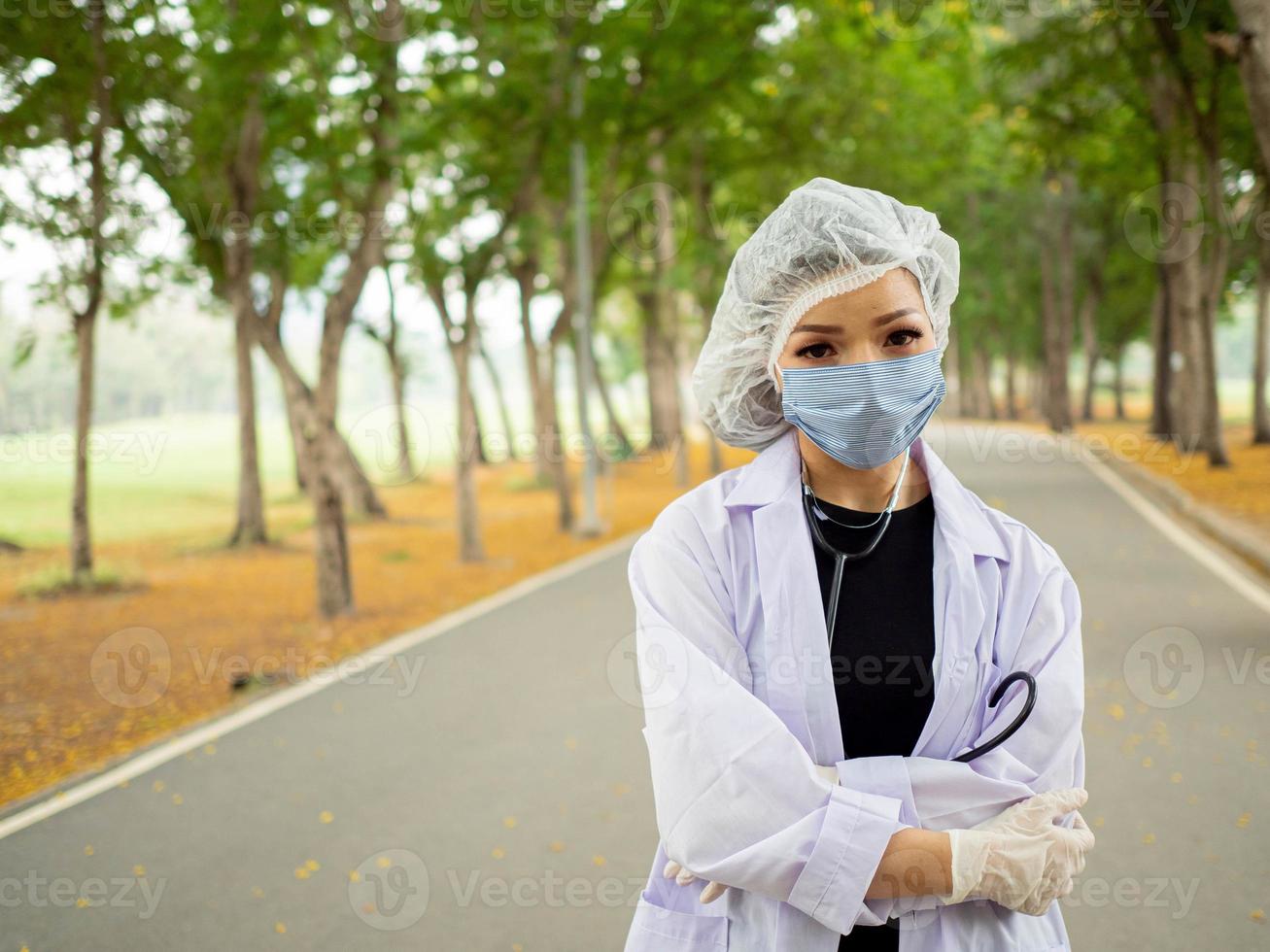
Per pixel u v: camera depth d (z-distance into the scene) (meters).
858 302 1.33
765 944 1.34
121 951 3.30
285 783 4.84
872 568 1.40
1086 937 3.11
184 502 23.91
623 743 5.15
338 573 9.88
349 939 3.32
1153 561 9.63
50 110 9.51
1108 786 4.29
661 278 18.78
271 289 11.19
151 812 4.55
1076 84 14.44
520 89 11.38
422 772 4.88
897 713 1.36
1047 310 32.59
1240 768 4.39
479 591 10.89
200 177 10.35
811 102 16.47
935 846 1.20
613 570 11.45
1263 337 24.30
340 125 10.10
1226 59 11.89
